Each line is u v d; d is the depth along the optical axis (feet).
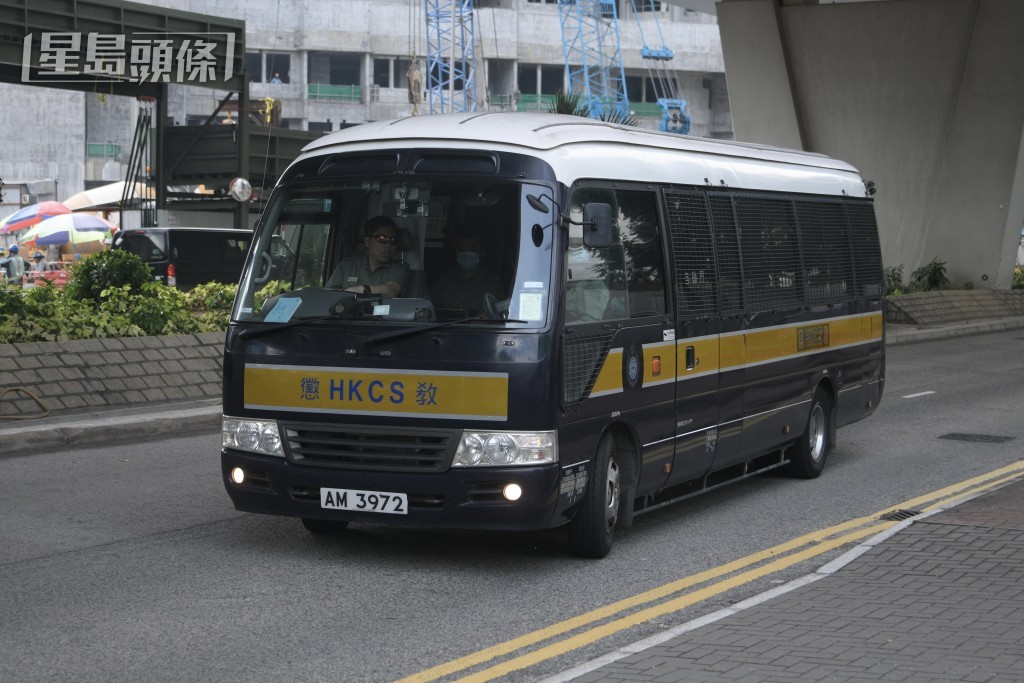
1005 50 117.08
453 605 23.80
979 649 19.71
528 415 24.93
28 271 119.55
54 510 31.94
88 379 47.80
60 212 150.41
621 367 27.84
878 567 25.40
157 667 19.70
